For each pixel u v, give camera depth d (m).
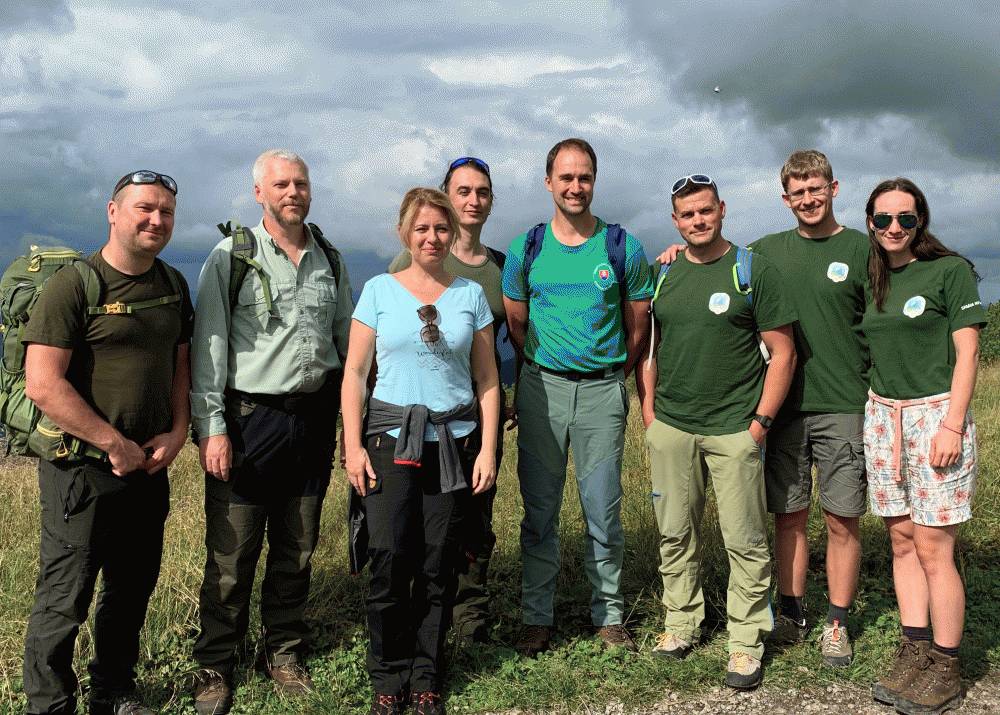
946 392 3.57
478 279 4.26
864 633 4.32
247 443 3.62
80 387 3.21
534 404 4.21
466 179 4.18
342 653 4.14
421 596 3.69
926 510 3.58
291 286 3.64
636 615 4.63
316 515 3.86
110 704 3.54
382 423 3.57
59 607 3.24
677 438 4.01
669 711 3.67
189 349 3.60
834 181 3.98
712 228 3.80
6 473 8.62
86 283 3.13
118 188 3.17
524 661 4.13
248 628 4.31
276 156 3.61
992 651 4.07
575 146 4.01
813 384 4.02
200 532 5.60
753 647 3.89
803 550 4.26
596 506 4.22
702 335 3.86
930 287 3.56
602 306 4.07
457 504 3.61
